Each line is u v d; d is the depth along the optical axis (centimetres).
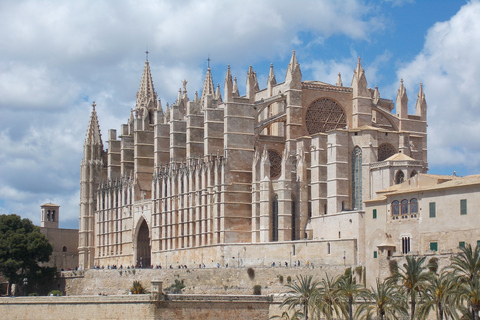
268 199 15938
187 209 17838
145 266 19675
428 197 12194
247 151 16788
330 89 17275
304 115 17038
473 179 12062
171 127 19088
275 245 15212
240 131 16788
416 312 9944
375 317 11769
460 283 9644
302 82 17638
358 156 15775
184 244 17850
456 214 11794
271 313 12850
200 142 18500
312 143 16225
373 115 18125
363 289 11244
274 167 17300
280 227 15812
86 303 13112
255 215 16250
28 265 19000
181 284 15812
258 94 19612
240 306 12769
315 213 15862
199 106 18800
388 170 15025
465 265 9844
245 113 16862
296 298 11944
